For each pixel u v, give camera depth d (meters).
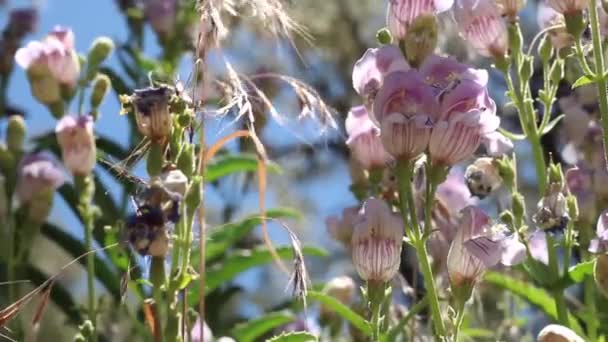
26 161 0.81
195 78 0.58
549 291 0.69
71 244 0.85
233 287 0.86
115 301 0.81
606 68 0.69
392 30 0.63
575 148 0.76
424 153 0.59
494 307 0.81
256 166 0.87
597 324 0.71
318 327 0.78
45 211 0.81
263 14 0.60
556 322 0.72
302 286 0.57
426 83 0.58
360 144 0.65
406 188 0.58
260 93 0.60
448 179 0.70
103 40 0.80
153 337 0.59
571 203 0.66
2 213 0.86
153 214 0.55
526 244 0.67
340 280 0.78
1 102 0.95
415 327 0.71
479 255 0.57
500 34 0.68
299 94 0.61
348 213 0.70
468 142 0.57
